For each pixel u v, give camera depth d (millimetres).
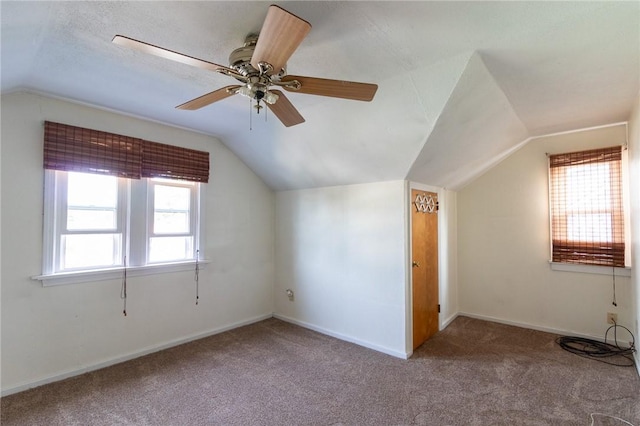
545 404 2127
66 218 2535
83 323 2592
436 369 2650
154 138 3039
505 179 3865
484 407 2100
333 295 3490
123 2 1372
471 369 2645
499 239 3910
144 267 2918
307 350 3062
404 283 2932
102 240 2746
